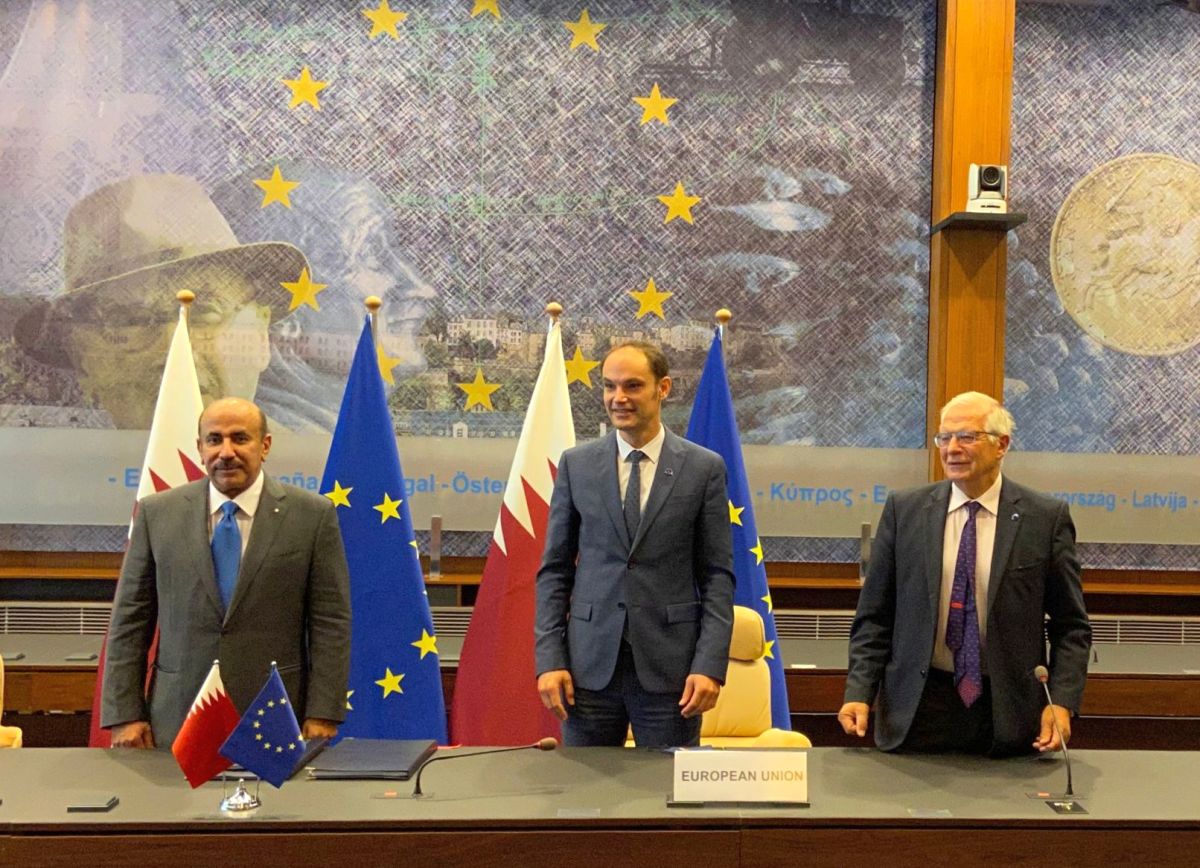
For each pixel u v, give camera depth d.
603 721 2.51
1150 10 4.51
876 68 4.47
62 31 4.27
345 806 1.99
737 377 4.46
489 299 4.40
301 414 4.36
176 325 4.31
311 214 4.35
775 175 4.46
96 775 2.18
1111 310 4.53
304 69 4.34
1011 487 2.45
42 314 4.28
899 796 2.09
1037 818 1.96
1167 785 2.17
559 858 1.93
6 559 4.29
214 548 2.60
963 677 2.39
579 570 2.58
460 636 4.25
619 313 4.43
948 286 4.34
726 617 2.49
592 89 4.41
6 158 4.27
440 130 4.38
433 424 4.40
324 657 2.62
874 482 4.48
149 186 4.30
